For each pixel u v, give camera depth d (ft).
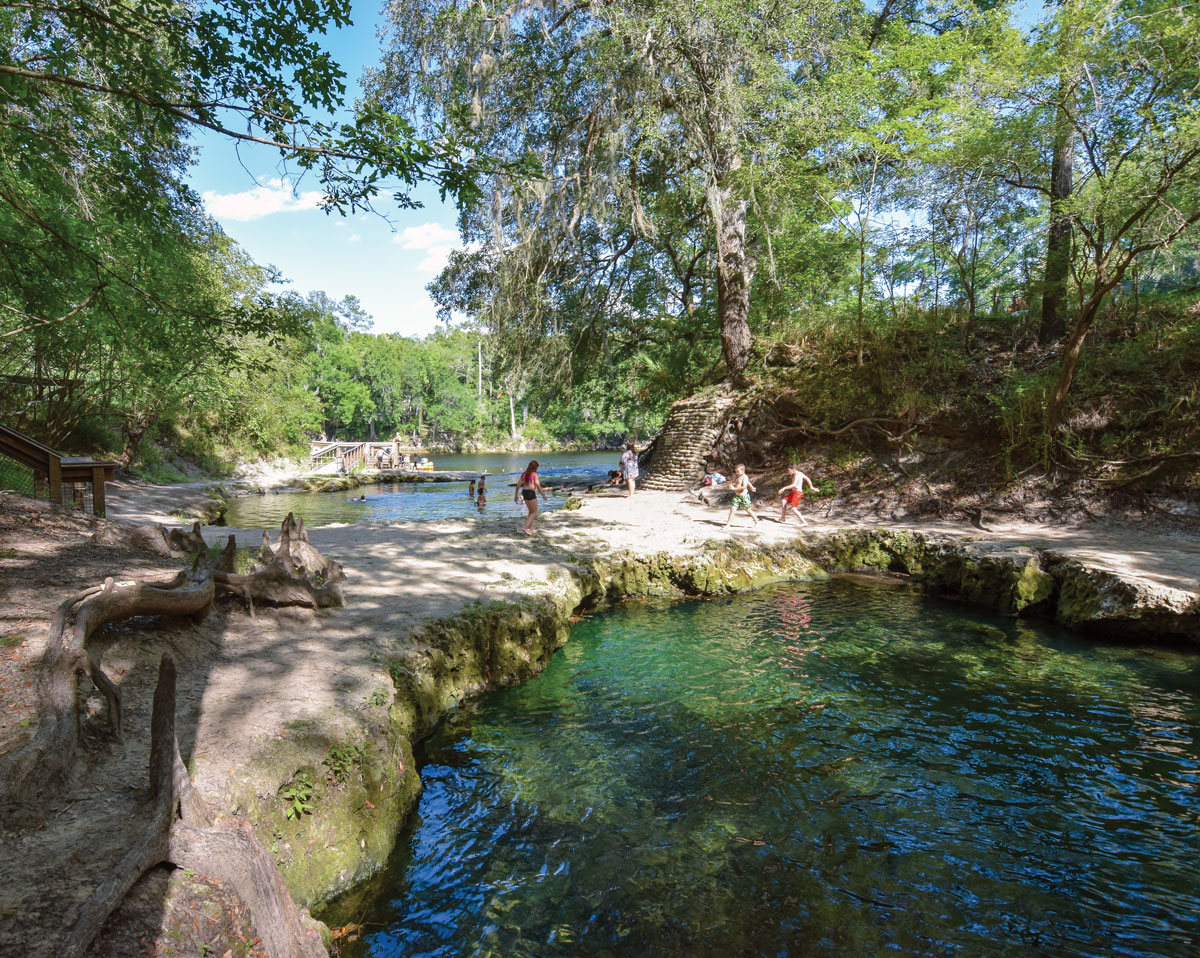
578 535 43.06
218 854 9.11
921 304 63.26
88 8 19.19
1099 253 43.27
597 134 66.54
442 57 61.67
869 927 12.42
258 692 15.58
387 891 13.19
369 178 19.94
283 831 11.98
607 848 14.78
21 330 35.83
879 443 57.62
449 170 19.75
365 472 121.70
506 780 17.74
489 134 63.98
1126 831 15.75
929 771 18.52
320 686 16.33
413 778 16.56
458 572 31.42
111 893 7.69
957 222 55.11
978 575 36.78
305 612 21.93
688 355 88.58
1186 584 29.19
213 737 13.05
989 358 56.75
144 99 18.40
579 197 66.90
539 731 20.83
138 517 50.14
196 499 68.08
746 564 40.42
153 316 33.24
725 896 13.23
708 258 86.58
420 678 19.65
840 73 58.39
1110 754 19.49
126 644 16.10
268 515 70.69
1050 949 11.96
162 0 19.25
